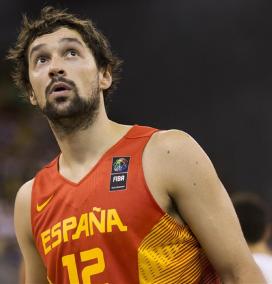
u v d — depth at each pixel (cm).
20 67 674
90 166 609
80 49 621
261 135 2981
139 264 562
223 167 2927
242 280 564
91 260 571
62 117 602
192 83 3116
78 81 603
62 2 2983
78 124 608
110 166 594
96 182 589
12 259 2136
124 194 574
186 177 575
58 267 592
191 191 573
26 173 2583
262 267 884
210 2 3120
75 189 598
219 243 568
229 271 572
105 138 616
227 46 3095
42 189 630
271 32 3044
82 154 616
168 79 3138
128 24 3152
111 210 570
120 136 618
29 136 2759
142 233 564
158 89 3134
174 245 575
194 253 584
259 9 3058
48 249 602
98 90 620
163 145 589
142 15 3158
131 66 3147
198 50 3127
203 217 570
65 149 624
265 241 956
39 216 619
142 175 580
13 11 2969
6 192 2462
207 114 3075
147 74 3144
